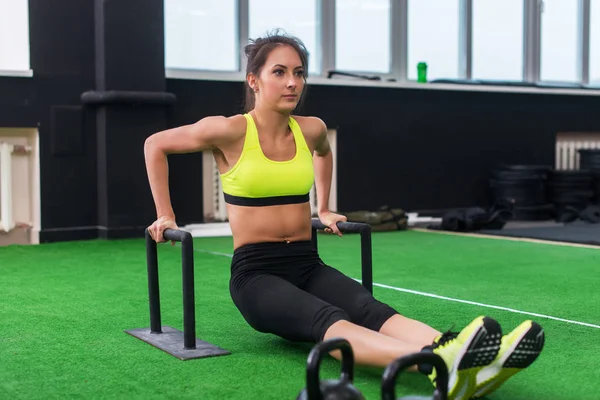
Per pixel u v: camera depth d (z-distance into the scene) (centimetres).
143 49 555
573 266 433
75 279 390
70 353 245
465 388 180
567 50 815
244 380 215
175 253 487
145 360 236
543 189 707
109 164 552
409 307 321
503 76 775
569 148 770
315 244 272
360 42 701
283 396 201
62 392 205
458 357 175
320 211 269
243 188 235
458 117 712
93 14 555
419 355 148
